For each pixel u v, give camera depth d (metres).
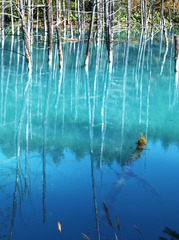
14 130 7.28
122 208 4.35
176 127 7.66
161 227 3.94
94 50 19.80
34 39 23.23
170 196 4.67
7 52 18.03
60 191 4.79
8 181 5.06
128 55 18.05
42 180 5.08
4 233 3.82
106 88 11.28
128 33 24.86
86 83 11.91
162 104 9.61
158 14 35.72
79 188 4.87
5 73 13.12
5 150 6.25
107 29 15.47
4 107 8.95
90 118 8.21
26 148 6.37
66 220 4.09
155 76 13.21
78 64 15.28
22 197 4.61
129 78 12.80
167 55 18.05
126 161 5.81
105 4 15.20
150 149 6.35
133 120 8.10
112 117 8.34
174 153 6.19
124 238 3.74
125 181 5.07
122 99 10.05
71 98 10.02
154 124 7.85
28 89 10.89
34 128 7.44
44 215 4.20
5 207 4.34
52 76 12.82
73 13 31.67
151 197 4.62
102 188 4.87
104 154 6.09
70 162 5.77
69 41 23.22
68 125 7.68
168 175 5.30
